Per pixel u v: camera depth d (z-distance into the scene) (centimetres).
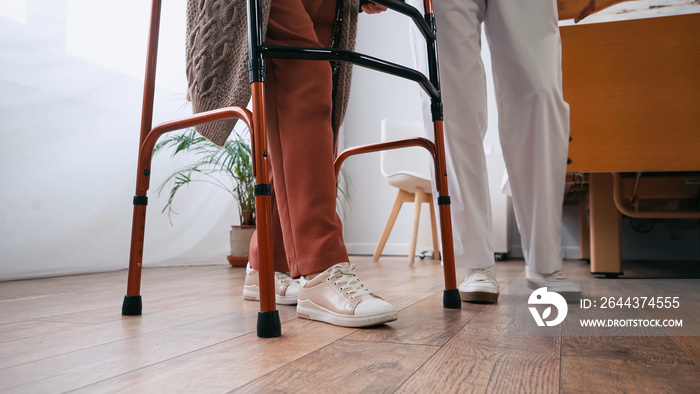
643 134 155
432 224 314
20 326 89
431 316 98
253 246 125
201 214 263
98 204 210
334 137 112
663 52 153
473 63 118
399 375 57
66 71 199
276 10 94
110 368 60
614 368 60
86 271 205
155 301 123
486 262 119
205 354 67
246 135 275
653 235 320
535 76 114
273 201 118
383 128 332
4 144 177
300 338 77
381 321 84
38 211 187
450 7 116
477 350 69
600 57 157
